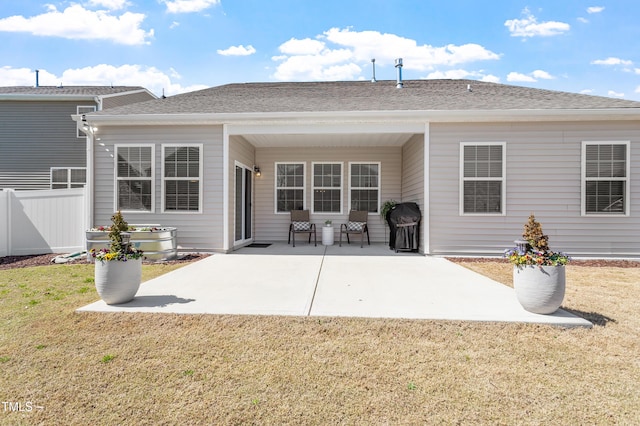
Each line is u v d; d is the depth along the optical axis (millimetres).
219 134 7398
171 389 2100
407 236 7527
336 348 2623
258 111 7234
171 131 7426
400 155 9734
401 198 9656
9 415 1851
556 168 6863
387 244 9297
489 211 7008
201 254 7262
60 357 2469
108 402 1975
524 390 2100
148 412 1891
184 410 1906
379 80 11109
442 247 7090
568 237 6852
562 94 8000
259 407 1932
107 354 2516
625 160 6734
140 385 2139
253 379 2205
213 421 1816
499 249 7000
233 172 7781
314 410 1907
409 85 10109
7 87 13883
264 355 2512
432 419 1839
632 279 5020
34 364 2371
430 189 7094
